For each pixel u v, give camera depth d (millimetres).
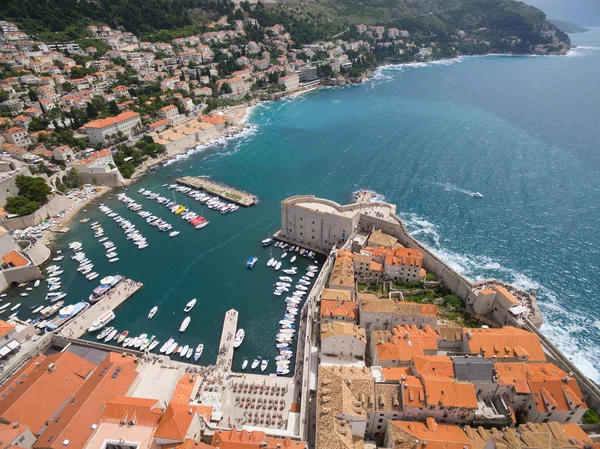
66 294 151000
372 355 109375
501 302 120938
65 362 107000
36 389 98250
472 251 169125
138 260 170875
